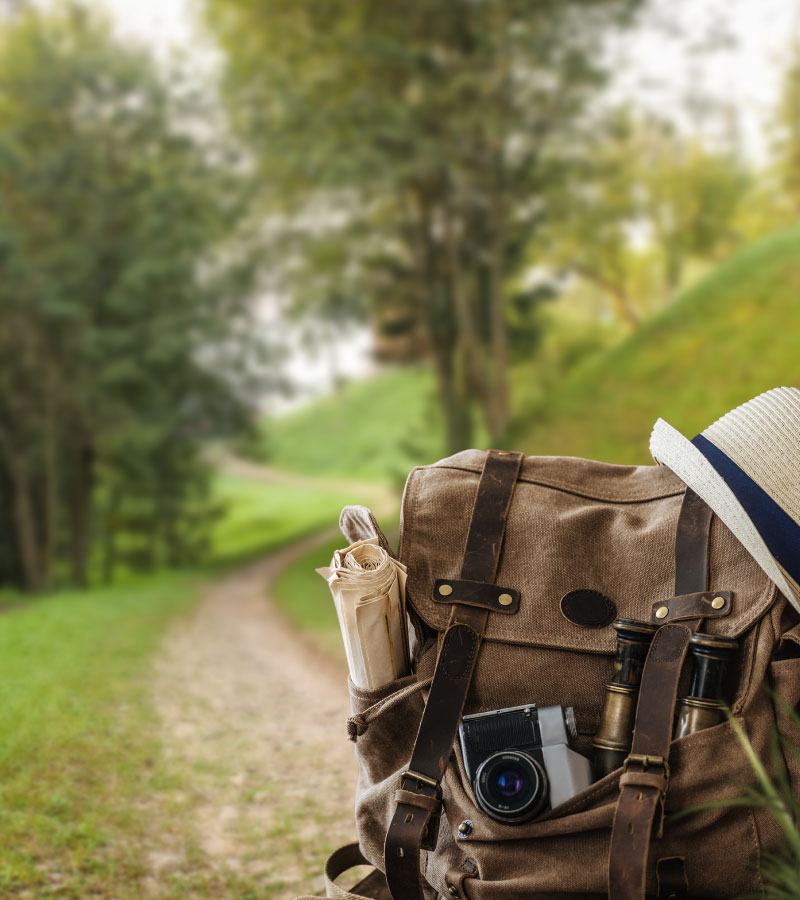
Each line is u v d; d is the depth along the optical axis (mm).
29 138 30000
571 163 27641
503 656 2037
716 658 1891
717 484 2062
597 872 1823
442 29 25219
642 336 28281
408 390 96062
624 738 1908
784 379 22578
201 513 45844
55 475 32875
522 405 44000
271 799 5383
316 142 24016
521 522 2209
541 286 33344
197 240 28531
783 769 1868
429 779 1967
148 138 30297
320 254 27625
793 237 28266
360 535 2404
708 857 1830
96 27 30875
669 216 44188
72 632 13156
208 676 10703
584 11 25125
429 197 27891
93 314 30094
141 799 5156
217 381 32656
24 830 4242
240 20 26734
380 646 2115
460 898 1923
